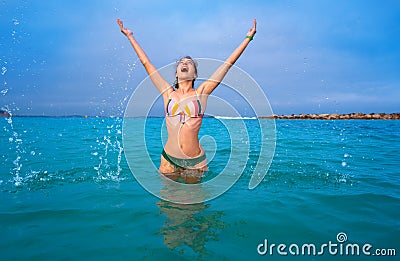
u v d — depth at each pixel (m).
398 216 2.44
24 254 1.77
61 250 1.81
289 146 6.82
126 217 2.34
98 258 1.73
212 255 1.77
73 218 2.31
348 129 13.66
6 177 3.61
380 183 3.47
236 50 3.75
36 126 14.56
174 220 2.29
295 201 2.77
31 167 4.21
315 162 4.74
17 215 2.37
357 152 6.02
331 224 2.26
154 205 2.62
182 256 1.76
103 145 6.86
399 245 1.94
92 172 3.90
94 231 2.08
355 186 3.33
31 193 2.97
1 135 9.39
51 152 5.70
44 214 2.39
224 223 2.24
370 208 2.61
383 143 7.79
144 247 1.86
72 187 3.19
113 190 3.08
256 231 2.12
